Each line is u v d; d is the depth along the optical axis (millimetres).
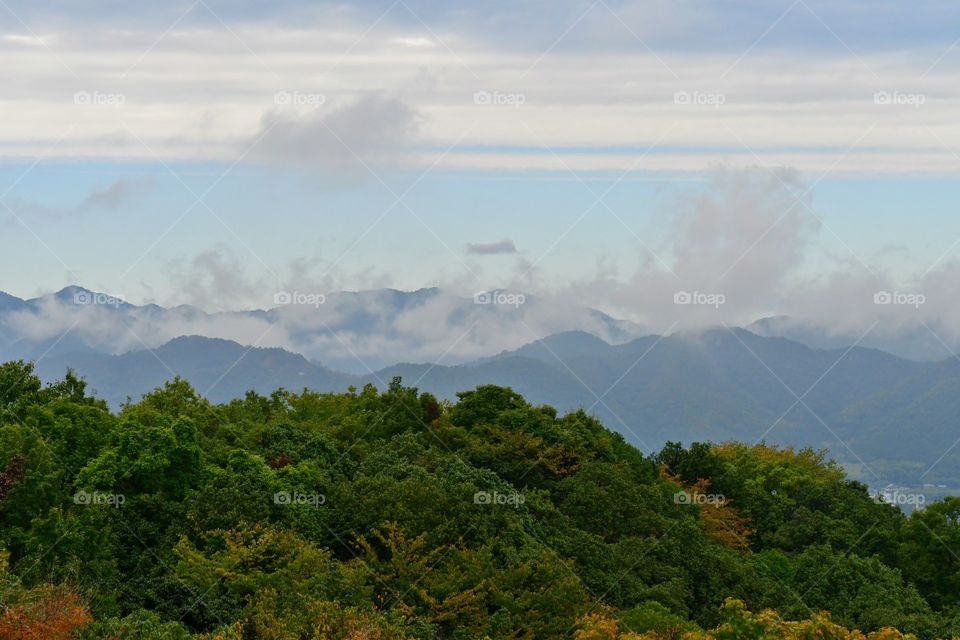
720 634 34625
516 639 41844
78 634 31562
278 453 54438
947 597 67250
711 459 79438
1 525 38812
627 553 54188
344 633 35344
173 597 39281
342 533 47250
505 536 48000
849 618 55125
